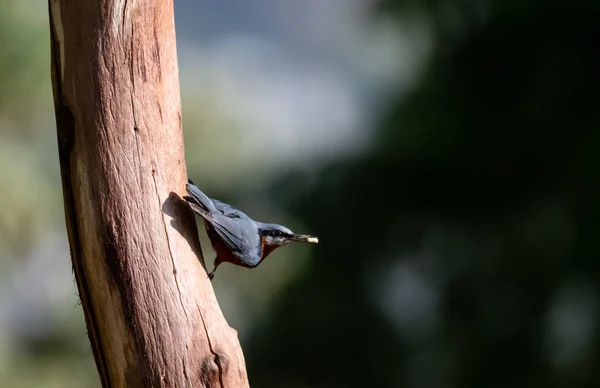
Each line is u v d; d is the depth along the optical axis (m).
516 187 16.09
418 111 16.53
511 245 16.20
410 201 16.42
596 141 14.32
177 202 6.19
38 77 12.79
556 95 15.29
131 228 5.94
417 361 16.28
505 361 15.80
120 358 5.96
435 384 16.25
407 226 16.55
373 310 16.41
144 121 6.08
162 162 6.13
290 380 16.55
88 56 5.99
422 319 16.62
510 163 15.80
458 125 15.95
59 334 15.44
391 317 16.59
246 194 17.05
